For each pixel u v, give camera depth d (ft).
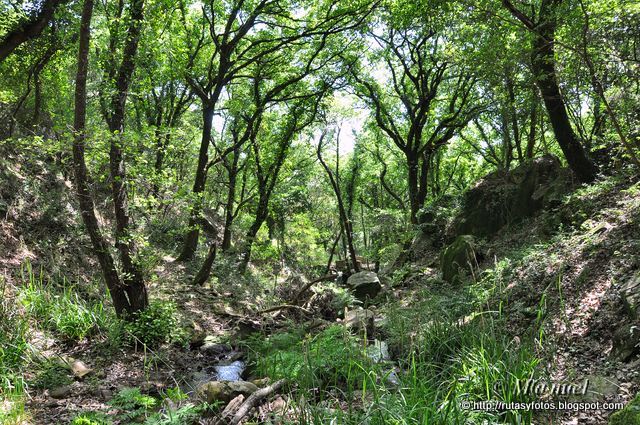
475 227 47.37
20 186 37.22
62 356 23.86
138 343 28.04
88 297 32.14
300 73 57.16
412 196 65.31
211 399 18.56
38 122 43.24
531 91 33.14
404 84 70.85
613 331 18.75
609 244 24.66
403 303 36.58
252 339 28.58
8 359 21.20
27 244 33.58
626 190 30.83
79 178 27.55
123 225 29.53
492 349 17.24
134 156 27.25
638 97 26.91
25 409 18.58
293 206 79.56
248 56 53.62
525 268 28.96
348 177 95.14
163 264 46.52
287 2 48.47
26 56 39.93
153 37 31.22
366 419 14.39
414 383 15.39
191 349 29.99
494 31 25.99
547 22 25.53
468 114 62.23
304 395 16.60
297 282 51.39
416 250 54.90
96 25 38.06
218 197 75.72
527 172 45.27
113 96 29.78
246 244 54.90
